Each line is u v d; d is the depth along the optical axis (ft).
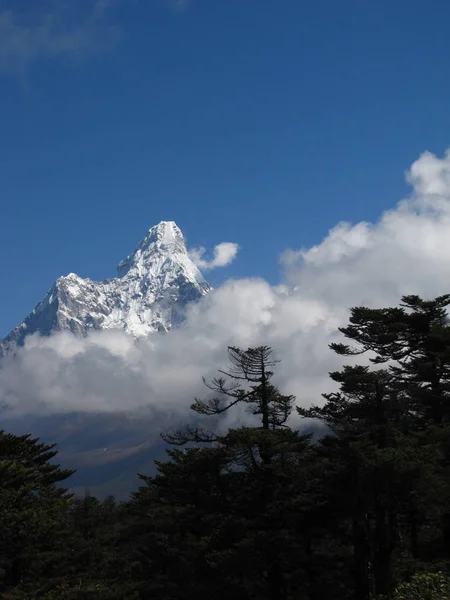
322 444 152.97
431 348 171.94
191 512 173.47
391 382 165.89
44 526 152.25
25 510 148.77
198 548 160.35
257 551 142.51
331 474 136.15
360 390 154.20
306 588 146.82
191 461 160.66
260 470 151.23
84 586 146.92
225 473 161.17
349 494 135.85
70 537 190.70
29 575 162.30
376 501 135.74
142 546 196.13
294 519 145.18
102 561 196.65
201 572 163.02
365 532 138.21
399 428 155.53
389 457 124.57
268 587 147.84
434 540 160.56
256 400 156.15
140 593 168.76
